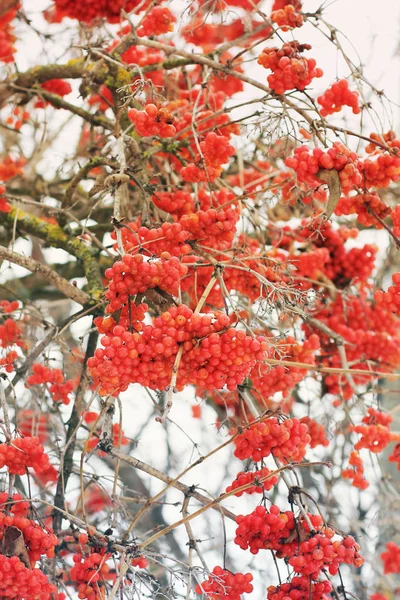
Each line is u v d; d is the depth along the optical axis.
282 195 1.84
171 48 1.73
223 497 1.58
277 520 1.55
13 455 1.54
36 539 1.53
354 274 1.86
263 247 1.79
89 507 2.01
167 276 1.50
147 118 1.58
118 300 1.50
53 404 1.82
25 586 1.50
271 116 1.63
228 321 1.48
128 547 1.58
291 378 1.70
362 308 1.84
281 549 1.57
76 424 1.73
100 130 2.08
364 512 2.07
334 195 1.56
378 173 1.61
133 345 1.47
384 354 1.84
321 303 1.86
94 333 1.74
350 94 1.64
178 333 1.47
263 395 1.71
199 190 1.74
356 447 1.73
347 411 1.76
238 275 1.73
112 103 1.94
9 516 1.54
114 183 1.62
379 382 2.26
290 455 1.59
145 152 1.77
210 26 1.94
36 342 1.88
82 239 1.84
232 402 1.89
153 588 1.62
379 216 1.62
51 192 2.07
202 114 1.76
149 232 1.56
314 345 1.71
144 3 1.82
